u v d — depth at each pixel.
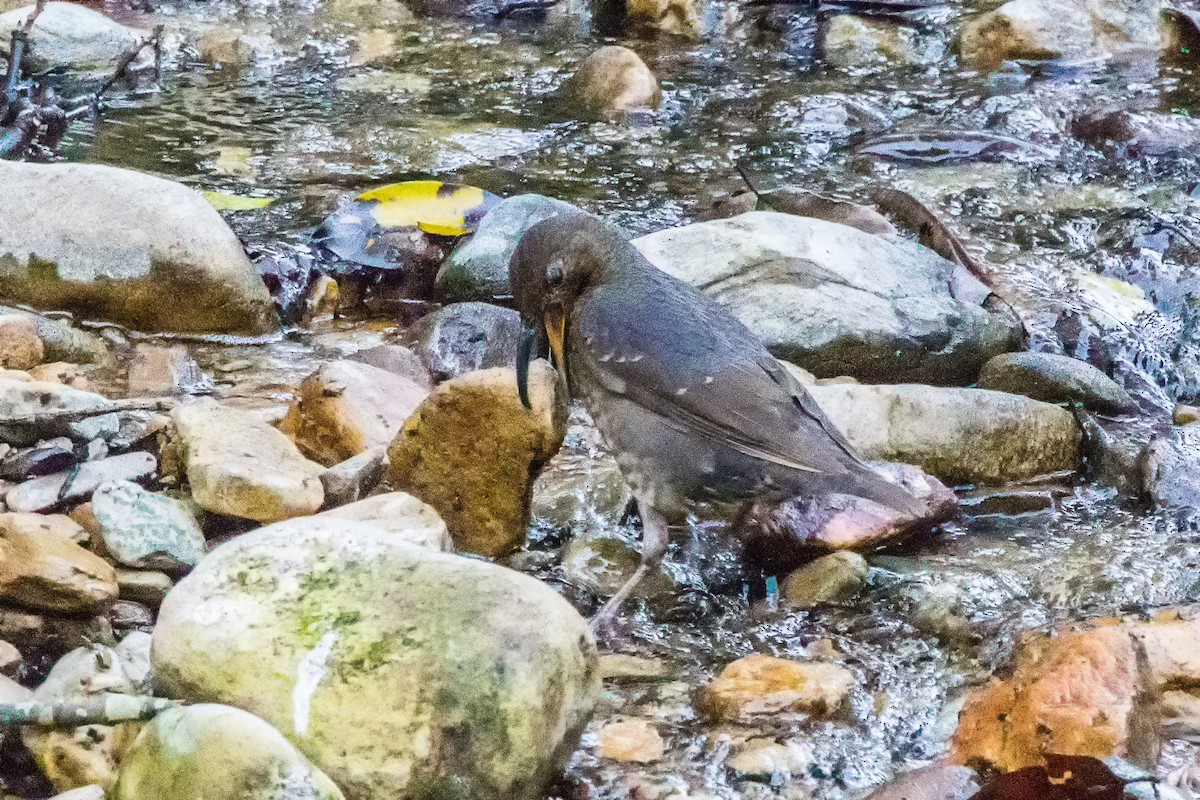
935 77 18.77
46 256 11.95
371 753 6.68
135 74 17.78
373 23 20.09
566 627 7.00
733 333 9.60
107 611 8.20
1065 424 10.95
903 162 16.34
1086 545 9.95
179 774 6.43
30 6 18.00
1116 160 16.47
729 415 9.26
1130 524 10.27
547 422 9.27
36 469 9.27
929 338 12.09
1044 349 12.80
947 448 10.54
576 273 9.76
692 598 9.40
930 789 7.33
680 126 17.19
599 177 15.76
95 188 12.13
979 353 12.30
